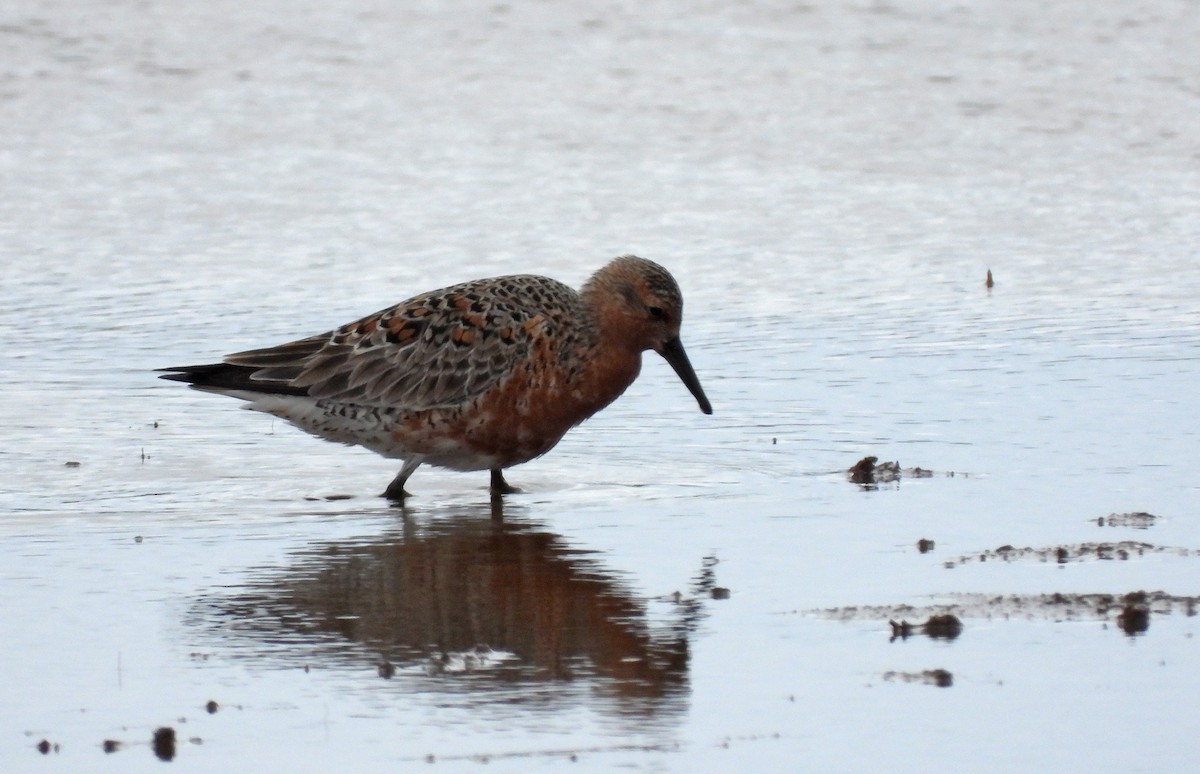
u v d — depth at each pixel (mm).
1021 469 14070
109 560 12164
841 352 18047
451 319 14188
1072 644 10133
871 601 10961
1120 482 13625
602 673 9898
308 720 9250
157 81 29391
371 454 15250
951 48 31672
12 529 12867
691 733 9023
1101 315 19203
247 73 30016
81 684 9773
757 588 11328
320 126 27625
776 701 9430
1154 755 8688
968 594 11031
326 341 14398
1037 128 27734
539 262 21531
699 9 33750
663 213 23672
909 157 26438
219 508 13555
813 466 14430
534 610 11055
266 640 10531
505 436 14172
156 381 17141
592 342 14289
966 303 19844
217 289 20406
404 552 12414
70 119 27531
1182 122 27875
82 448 15047
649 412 16203
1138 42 31828
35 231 22641
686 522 12977
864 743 8875
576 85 29828
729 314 19531
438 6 33625
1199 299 19812
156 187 24547
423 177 25281
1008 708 9266
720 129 27734
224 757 8766
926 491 13555
